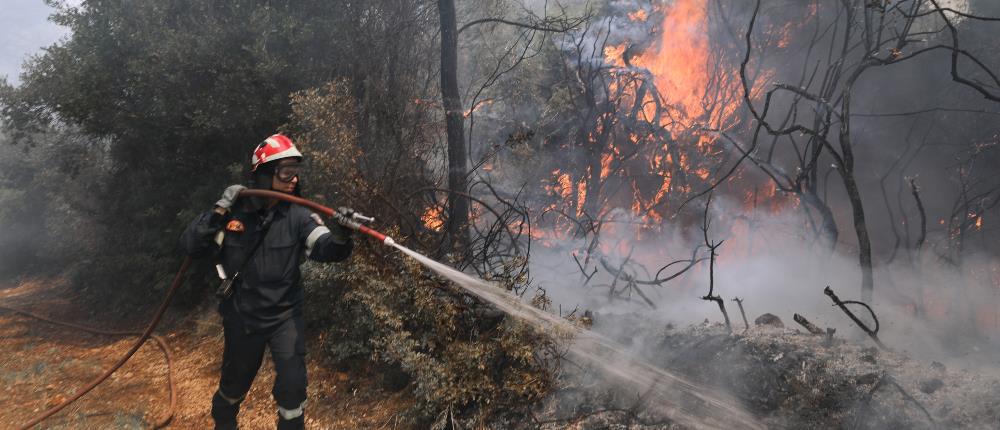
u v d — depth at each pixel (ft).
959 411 10.77
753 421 12.37
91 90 29.01
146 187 32.86
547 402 14.69
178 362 23.02
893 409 11.18
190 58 26.84
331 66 28.12
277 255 11.88
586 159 34.17
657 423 13.09
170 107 28.19
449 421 15.16
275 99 27.04
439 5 24.82
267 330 11.94
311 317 21.65
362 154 21.81
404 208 21.76
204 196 29.50
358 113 25.89
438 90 29.37
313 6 28.43
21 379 21.84
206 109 27.66
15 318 34.45
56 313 35.17
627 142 36.70
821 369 12.51
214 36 26.68
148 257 31.12
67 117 30.60
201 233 11.32
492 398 15.05
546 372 14.94
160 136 30.42
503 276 16.81
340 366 19.61
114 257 33.19
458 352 15.39
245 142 29.04
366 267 17.34
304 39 27.27
